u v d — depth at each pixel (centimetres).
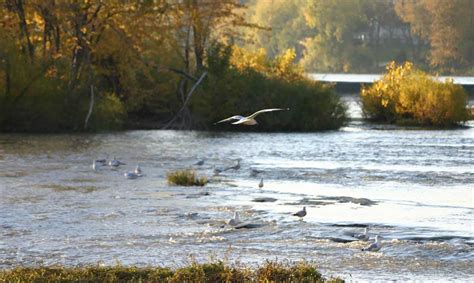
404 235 5231
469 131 12812
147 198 6562
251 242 5103
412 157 9312
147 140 11156
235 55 14650
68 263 4612
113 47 12738
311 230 5375
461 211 6059
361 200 6431
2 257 4744
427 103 13738
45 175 7750
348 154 9600
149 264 4588
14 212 5956
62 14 12219
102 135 11744
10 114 11888
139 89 13362
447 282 4241
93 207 6156
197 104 13075
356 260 4666
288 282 4003
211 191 6938
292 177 7788
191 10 13212
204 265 4178
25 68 11881
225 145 10606
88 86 12462
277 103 12938
